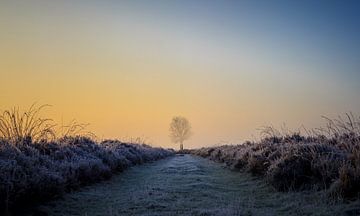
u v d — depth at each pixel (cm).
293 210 955
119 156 2228
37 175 1023
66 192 1225
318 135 1620
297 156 1341
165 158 4656
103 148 2089
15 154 1066
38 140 1489
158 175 1967
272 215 905
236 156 2291
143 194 1251
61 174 1220
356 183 994
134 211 981
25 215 899
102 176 1644
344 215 848
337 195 997
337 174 1123
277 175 1311
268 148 1752
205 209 976
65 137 1902
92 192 1288
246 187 1444
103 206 1060
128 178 1827
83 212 979
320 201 1002
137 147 3412
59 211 982
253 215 902
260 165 1619
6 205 862
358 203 904
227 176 1841
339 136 1520
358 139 1339
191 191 1330
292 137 2003
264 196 1212
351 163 1112
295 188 1228
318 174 1209
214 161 3198
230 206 998
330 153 1280
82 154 1725
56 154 1459
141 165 2773
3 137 1273
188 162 3281
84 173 1461
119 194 1273
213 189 1393
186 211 968
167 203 1091
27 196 949
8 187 882
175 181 1659
